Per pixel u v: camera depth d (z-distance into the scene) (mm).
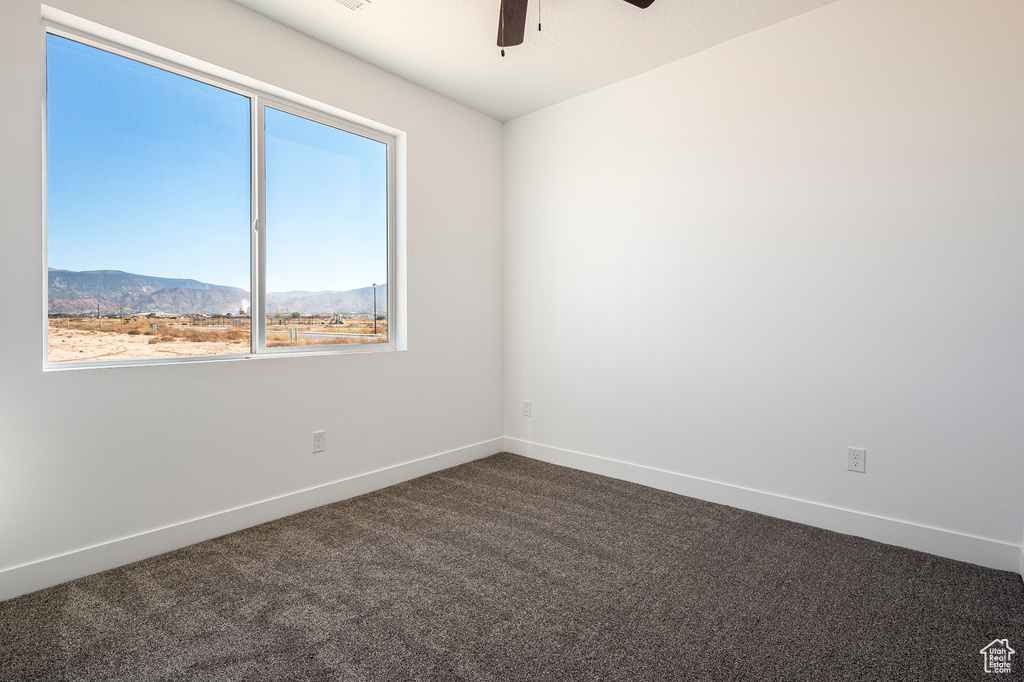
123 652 1540
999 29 2020
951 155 2123
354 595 1872
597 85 3234
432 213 3357
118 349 2193
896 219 2254
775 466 2625
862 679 1421
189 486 2295
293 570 2061
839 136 2389
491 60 2928
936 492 2188
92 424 2020
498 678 1424
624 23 2543
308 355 2734
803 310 2514
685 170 2906
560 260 3525
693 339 2900
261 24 2488
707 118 2812
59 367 2033
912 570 2047
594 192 3330
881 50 2273
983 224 2062
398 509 2736
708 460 2863
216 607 1788
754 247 2662
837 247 2408
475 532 2436
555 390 3586
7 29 1814
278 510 2605
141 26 2109
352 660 1503
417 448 3303
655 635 1628
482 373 3736
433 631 1651
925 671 1453
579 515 2645
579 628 1668
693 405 2912
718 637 1618
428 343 3357
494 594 1881
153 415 2184
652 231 3057
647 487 3092
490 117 3758
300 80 2645
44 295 1988
